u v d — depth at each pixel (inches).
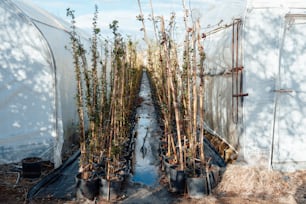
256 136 246.7
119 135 264.1
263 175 228.8
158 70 361.1
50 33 285.6
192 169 219.6
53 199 204.1
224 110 299.3
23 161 240.1
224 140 300.8
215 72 326.3
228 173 233.6
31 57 256.5
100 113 233.1
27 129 259.6
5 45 254.2
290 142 250.2
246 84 244.2
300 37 245.9
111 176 215.5
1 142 256.4
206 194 209.5
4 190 215.2
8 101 256.5
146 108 617.6
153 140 375.6
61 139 261.4
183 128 260.8
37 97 259.3
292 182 227.3
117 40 244.8
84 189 203.2
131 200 206.8
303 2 241.0
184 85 259.9
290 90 247.0
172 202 203.5
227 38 283.6
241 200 204.4
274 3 240.4
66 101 295.6
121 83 275.3
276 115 247.9
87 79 226.4
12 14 252.7
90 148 217.9
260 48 242.8
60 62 277.4
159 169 272.2
